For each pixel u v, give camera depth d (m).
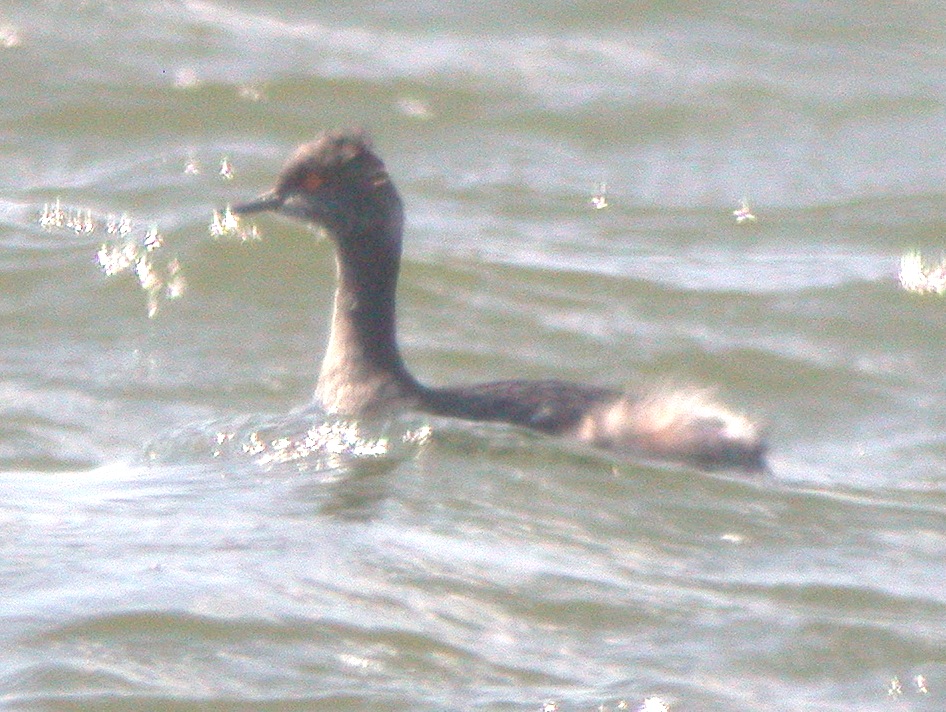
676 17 25.36
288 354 17.09
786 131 22.59
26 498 13.04
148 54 23.70
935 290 18.52
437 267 18.47
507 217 20.25
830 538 12.62
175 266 18.45
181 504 12.85
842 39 24.95
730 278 18.81
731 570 11.99
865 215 20.56
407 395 14.47
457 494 13.02
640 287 18.44
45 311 17.66
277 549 11.91
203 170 21.00
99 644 10.59
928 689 10.48
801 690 10.45
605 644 10.87
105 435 15.29
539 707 10.12
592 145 22.19
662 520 12.75
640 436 13.77
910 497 13.66
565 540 12.38
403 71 23.52
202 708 10.05
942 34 25.23
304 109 22.59
